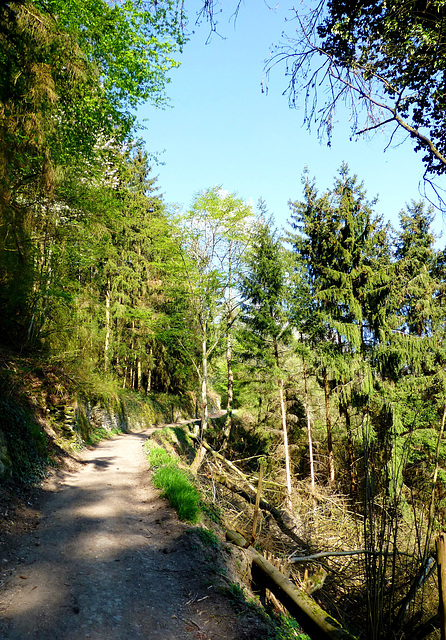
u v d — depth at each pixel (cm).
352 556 777
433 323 1476
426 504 465
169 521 632
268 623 402
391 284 1431
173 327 1947
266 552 584
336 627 310
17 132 606
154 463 1043
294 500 1369
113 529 579
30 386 1043
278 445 1698
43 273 1102
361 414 1460
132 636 339
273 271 1673
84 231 1223
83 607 370
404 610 264
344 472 1705
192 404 3566
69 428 1158
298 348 1617
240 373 1791
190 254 1573
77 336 1483
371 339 1576
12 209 726
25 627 327
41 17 562
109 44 957
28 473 741
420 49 323
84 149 1037
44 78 575
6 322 1084
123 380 2609
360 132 326
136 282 2273
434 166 357
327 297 1557
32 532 532
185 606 404
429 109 355
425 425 1209
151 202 2458
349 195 1755
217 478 1178
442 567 188
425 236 1948
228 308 1706
